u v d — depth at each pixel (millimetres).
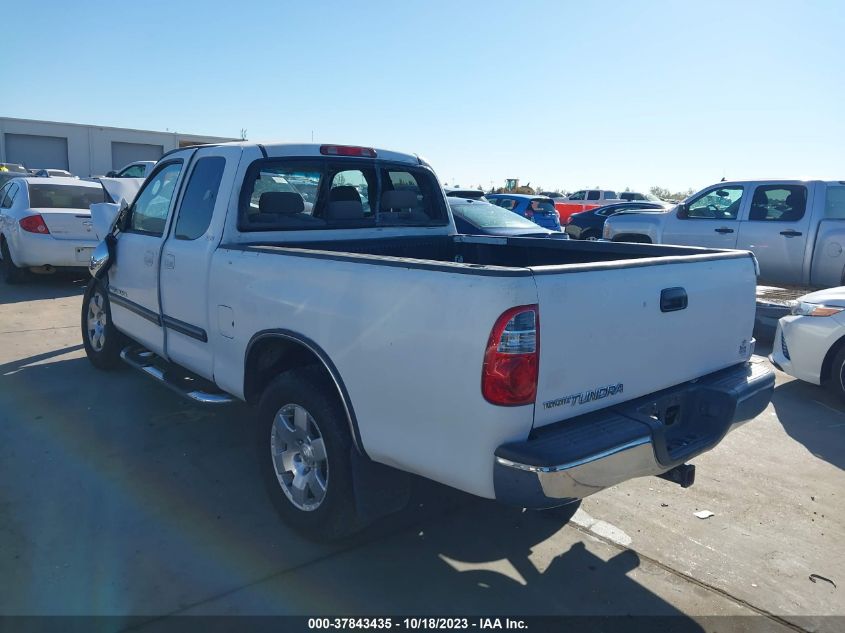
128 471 4406
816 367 6074
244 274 3822
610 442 2770
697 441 3318
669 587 3359
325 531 3484
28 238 10281
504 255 5176
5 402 5574
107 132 43406
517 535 3816
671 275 3270
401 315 2893
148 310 5051
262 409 3787
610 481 2812
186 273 4402
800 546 3764
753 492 4402
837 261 9492
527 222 11500
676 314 3303
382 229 4988
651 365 3217
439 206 5441
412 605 3162
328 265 3273
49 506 3928
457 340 2686
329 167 4695
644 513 4102
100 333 6277
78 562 3393
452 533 3820
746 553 3682
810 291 9055
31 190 10797
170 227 4742
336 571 3412
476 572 3447
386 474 3348
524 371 2613
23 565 3348
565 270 2760
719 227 10641
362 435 3143
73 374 6336
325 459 3463
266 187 4367
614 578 3420
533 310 2617
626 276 3023
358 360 3104
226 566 3412
